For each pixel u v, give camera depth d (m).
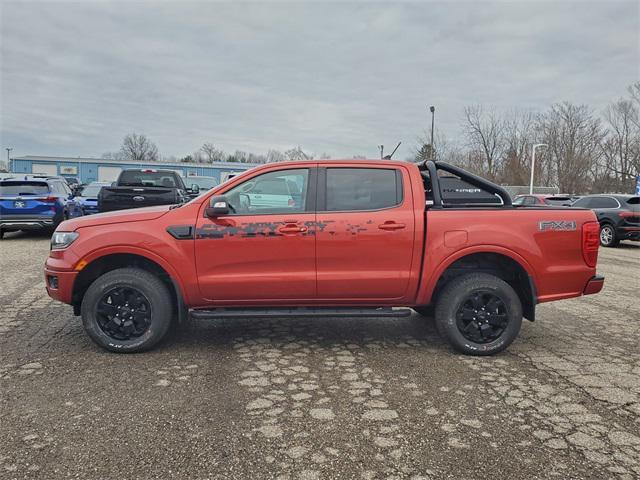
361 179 4.51
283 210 4.44
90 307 4.37
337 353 4.57
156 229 4.36
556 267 4.45
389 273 4.40
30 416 3.25
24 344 4.70
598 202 15.36
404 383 3.87
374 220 4.37
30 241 12.77
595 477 2.62
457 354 4.57
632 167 49.75
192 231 4.34
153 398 3.54
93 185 17.83
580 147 48.84
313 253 4.36
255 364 4.26
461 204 4.75
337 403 3.50
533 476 2.63
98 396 3.56
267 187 4.49
